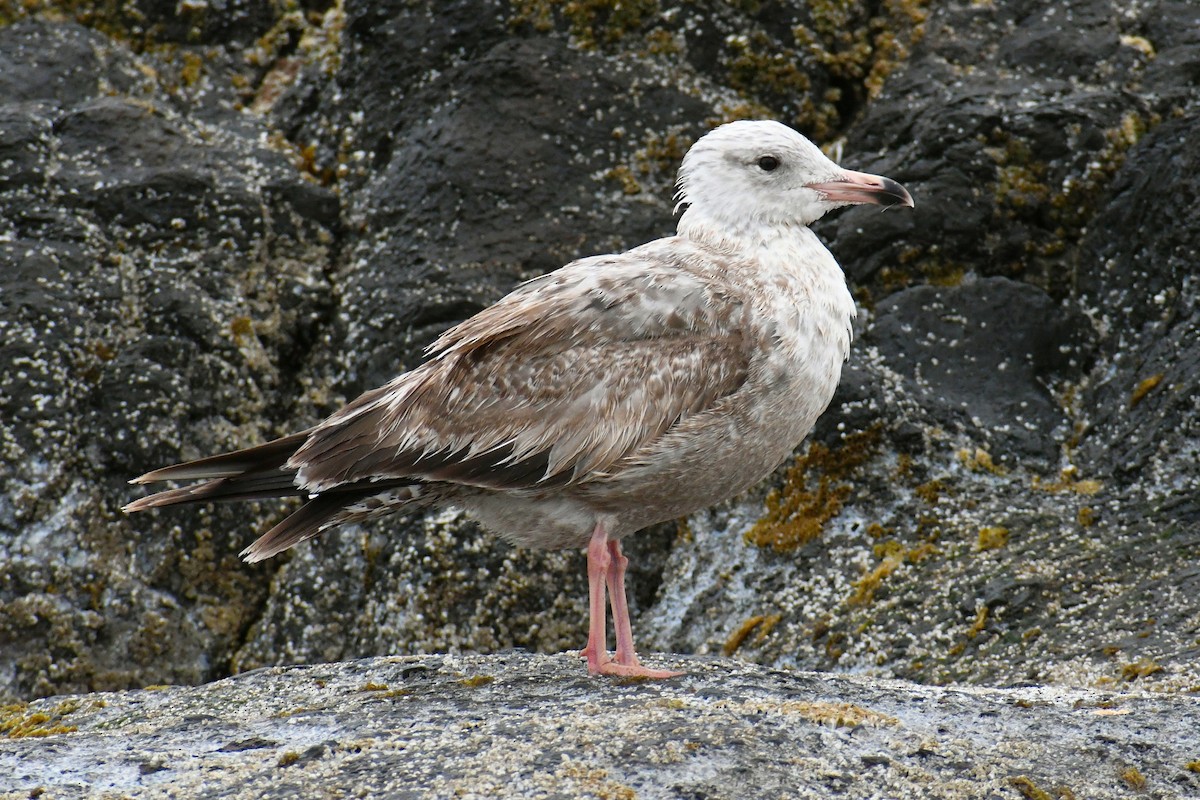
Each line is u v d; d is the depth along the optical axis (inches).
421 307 534.6
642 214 553.6
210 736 311.3
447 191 554.3
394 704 324.2
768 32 585.0
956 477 493.0
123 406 522.0
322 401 550.0
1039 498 485.1
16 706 373.7
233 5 624.1
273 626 515.2
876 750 287.0
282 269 561.3
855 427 499.5
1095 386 513.3
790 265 370.9
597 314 350.9
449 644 494.6
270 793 272.4
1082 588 438.9
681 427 346.9
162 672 506.6
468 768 276.2
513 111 563.8
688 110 571.5
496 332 350.3
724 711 302.8
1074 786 276.7
